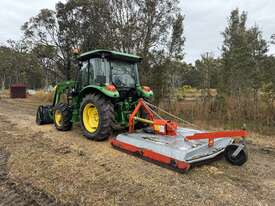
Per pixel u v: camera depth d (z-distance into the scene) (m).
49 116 7.62
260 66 11.38
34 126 7.41
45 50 17.73
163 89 11.33
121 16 12.13
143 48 11.73
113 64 5.91
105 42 12.65
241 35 12.99
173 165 3.92
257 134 7.05
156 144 4.30
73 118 6.52
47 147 5.25
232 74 11.46
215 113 9.30
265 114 8.44
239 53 12.05
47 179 3.78
